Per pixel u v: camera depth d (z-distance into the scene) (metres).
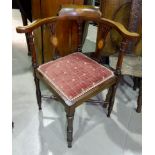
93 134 1.37
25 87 1.75
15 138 1.32
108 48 1.69
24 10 1.62
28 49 2.10
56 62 1.26
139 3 1.34
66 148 1.27
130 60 1.45
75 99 1.04
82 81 1.11
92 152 1.26
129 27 1.44
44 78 1.17
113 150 1.28
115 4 1.48
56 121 1.45
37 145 1.28
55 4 1.43
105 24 1.21
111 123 1.46
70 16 1.21
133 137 1.37
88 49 2.21
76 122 1.45
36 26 1.12
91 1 1.67
